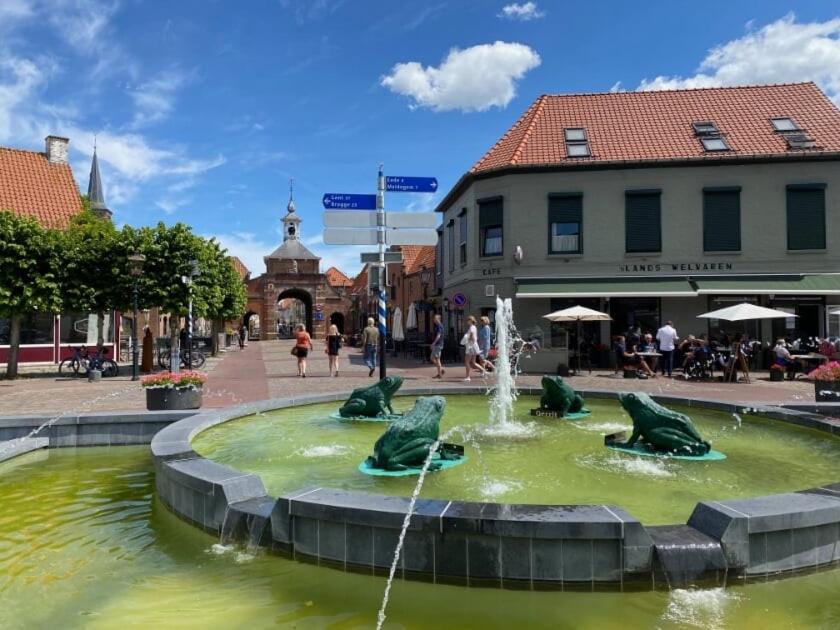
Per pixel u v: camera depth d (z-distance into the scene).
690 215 22.00
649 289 21.36
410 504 4.16
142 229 20.89
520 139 24.14
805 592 3.77
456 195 26.77
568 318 18.73
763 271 21.77
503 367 10.70
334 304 67.56
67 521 5.49
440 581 3.93
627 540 3.76
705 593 3.73
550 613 3.56
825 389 10.37
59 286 19.70
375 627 3.43
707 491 5.42
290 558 4.38
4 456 7.89
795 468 6.25
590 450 7.12
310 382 17.12
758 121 23.67
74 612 3.72
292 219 68.12
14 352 19.69
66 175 29.92
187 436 7.11
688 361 18.50
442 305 30.69
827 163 21.52
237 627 3.47
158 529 5.20
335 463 6.57
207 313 25.64
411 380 17.06
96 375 18.61
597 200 22.34
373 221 12.70
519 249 22.12
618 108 25.70
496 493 5.34
